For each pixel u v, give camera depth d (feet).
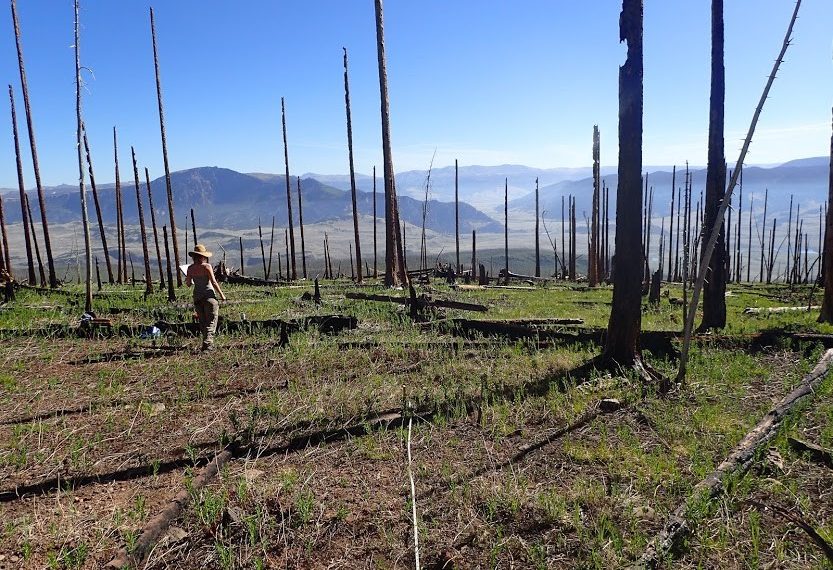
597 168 112.37
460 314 46.65
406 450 18.20
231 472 16.80
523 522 13.67
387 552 12.69
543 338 35.45
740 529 13.02
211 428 20.53
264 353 32.89
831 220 43.73
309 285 84.17
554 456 17.42
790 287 101.91
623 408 21.39
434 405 22.33
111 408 22.97
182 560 12.58
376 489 15.61
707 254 23.06
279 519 14.06
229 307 52.75
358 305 52.95
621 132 25.23
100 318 41.24
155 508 14.71
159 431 20.29
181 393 24.94
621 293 25.77
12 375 27.94
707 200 39.24
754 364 27.22
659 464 16.17
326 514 14.25
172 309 49.01
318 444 18.92
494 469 16.65
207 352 33.50
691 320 23.75
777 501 14.16
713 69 39.09
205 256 34.94
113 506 14.85
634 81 25.16
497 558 12.30
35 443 19.19
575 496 14.70
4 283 55.47
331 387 25.72
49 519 14.21
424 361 30.45
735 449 16.33
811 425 18.79
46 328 39.27
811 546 12.24
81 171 46.16
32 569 12.17
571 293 81.66
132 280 92.38
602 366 26.32
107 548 12.89
